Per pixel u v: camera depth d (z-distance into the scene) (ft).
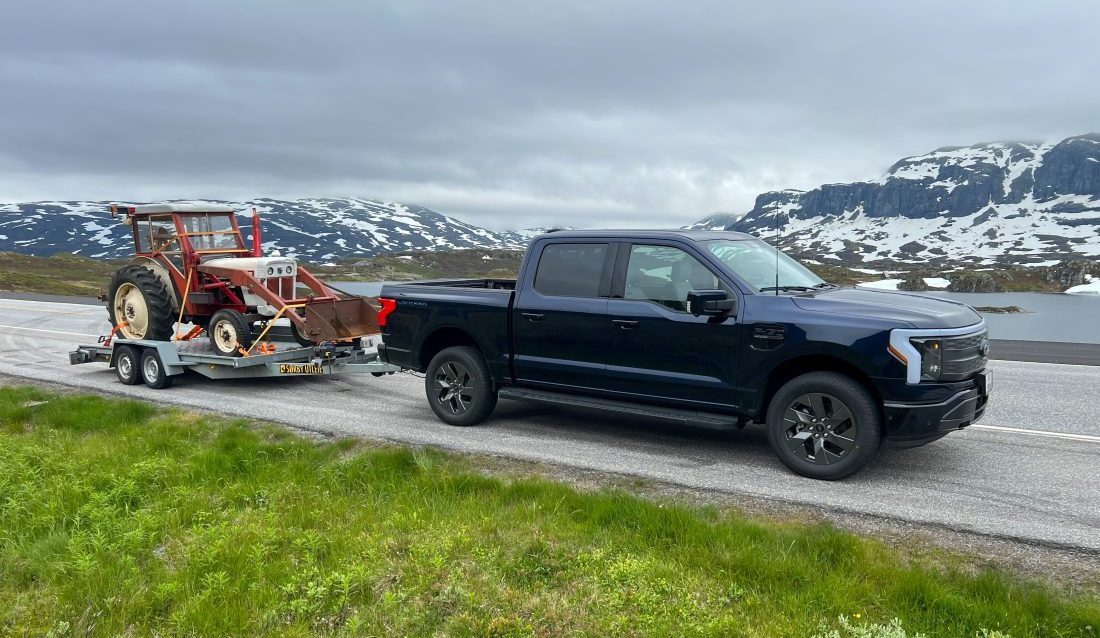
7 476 19.72
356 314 35.40
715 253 21.70
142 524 16.40
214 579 13.78
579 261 23.94
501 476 20.25
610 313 22.65
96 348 37.91
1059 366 39.81
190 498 18.30
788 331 19.76
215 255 37.01
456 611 12.52
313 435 25.34
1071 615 11.80
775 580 13.25
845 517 16.92
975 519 16.65
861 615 12.12
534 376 24.66
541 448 23.29
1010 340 50.24
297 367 32.99
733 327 20.59
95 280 525.34
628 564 13.73
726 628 11.61
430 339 27.48
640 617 11.96
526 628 11.78
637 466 21.21
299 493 18.51
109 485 19.24
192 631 12.33
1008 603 12.23
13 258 634.84
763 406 20.88
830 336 19.20
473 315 25.68
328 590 13.25
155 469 20.25
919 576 13.08
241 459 21.61
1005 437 24.29
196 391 34.12
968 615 11.87
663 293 22.07
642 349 22.15
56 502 17.72
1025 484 19.30
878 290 22.74
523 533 15.53
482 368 25.91
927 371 18.48
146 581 14.12
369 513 16.93
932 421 18.54
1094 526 16.17
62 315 74.18
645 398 22.50
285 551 15.17
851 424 19.27
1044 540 15.35
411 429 26.04
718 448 23.29
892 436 18.81
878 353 18.66
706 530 15.34
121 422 27.37
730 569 13.67
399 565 14.12
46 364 42.22
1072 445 23.27
